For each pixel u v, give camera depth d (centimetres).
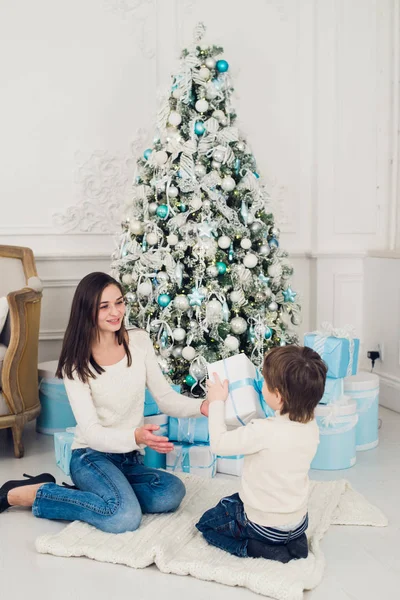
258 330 289
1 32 369
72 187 384
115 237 336
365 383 305
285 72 409
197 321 290
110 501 213
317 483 258
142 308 297
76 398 221
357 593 184
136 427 234
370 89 412
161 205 292
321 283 419
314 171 415
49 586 187
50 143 379
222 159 289
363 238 422
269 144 411
